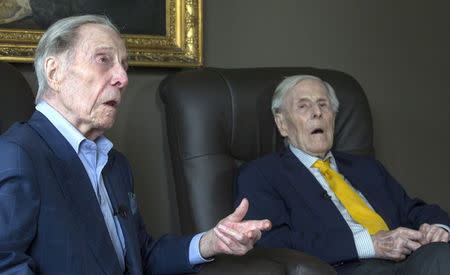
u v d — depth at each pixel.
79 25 1.62
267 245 2.17
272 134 2.55
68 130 1.57
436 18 3.29
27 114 2.01
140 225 1.83
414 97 3.25
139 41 2.67
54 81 1.59
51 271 1.40
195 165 2.34
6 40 2.45
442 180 3.32
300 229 2.26
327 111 2.49
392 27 3.20
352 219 2.33
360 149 2.65
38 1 2.51
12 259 1.32
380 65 3.19
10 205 1.35
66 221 1.42
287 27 3.01
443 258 1.86
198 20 2.76
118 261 1.51
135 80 2.73
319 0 3.07
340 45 3.11
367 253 2.13
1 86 1.99
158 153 2.77
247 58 2.94
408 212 2.50
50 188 1.42
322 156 2.48
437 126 3.29
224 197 2.32
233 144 2.46
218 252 1.66
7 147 1.40
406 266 1.96
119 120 2.70
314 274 1.65
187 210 2.34
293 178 2.35
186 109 2.38
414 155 3.26
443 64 3.30
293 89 2.49
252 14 2.95
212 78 2.47
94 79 1.59
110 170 1.68
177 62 2.73
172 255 1.73
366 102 2.71
